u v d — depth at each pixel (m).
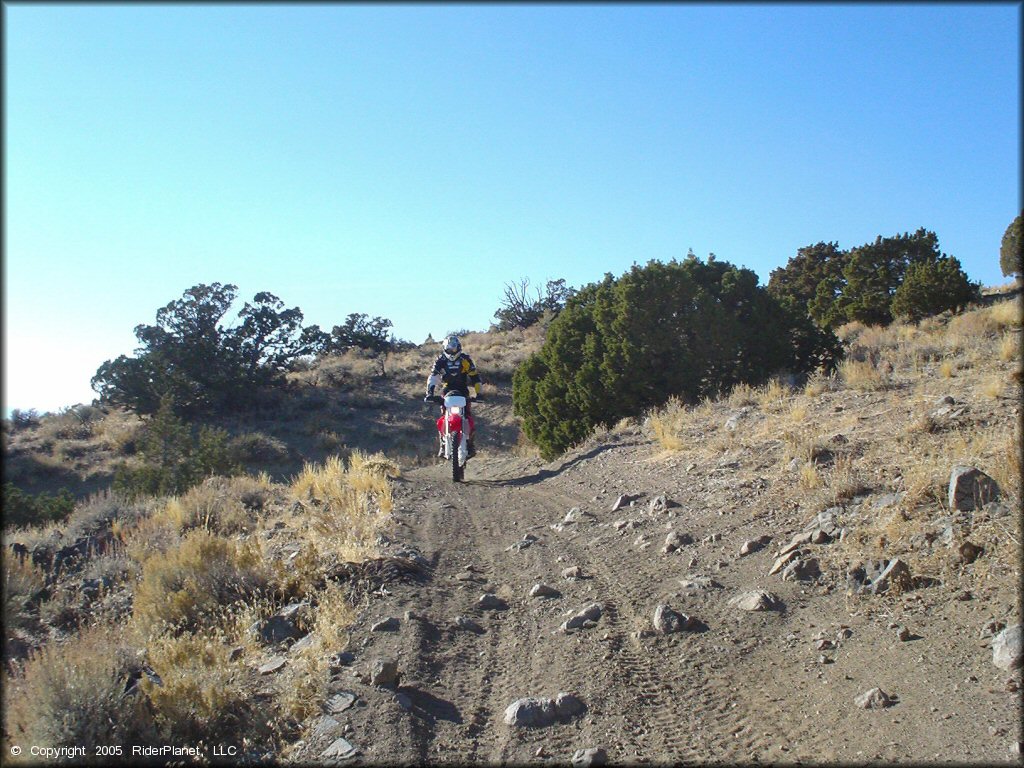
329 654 5.72
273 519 10.85
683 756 4.50
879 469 8.18
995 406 9.65
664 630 5.98
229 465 19.59
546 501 10.94
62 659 5.00
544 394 17.97
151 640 5.85
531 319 50.62
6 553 7.83
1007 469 6.81
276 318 37.81
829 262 41.56
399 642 5.93
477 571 7.86
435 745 4.73
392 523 9.64
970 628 5.21
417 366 43.00
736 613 6.12
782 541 7.24
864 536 6.77
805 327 18.59
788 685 5.11
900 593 5.86
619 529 8.69
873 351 17.70
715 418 13.54
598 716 4.95
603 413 16.80
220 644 5.70
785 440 10.12
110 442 31.62
